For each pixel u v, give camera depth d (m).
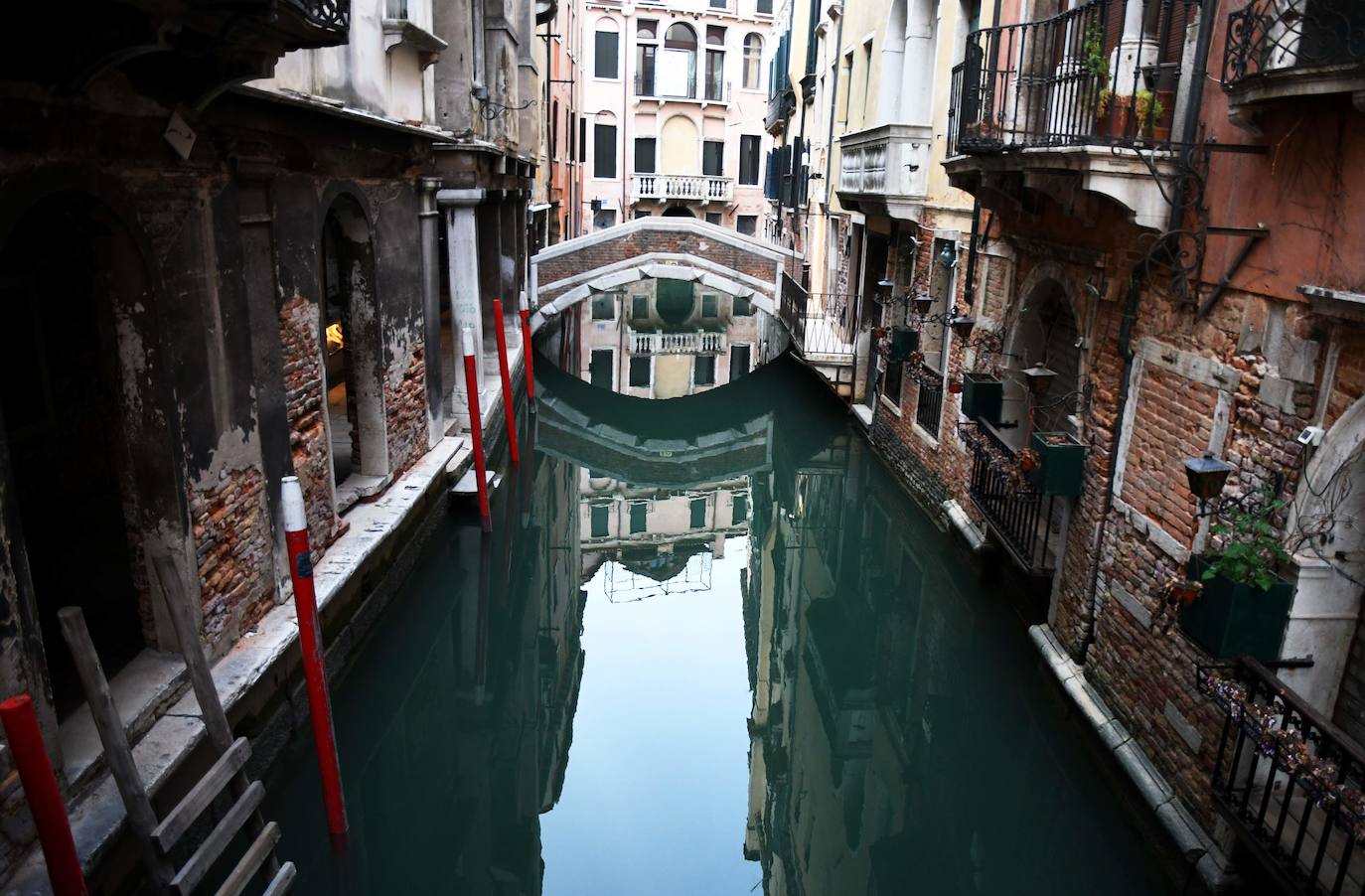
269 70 4.35
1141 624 5.30
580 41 27.78
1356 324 3.72
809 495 13.19
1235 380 4.50
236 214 5.10
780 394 17.78
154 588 4.59
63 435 5.48
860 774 6.98
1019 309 7.35
